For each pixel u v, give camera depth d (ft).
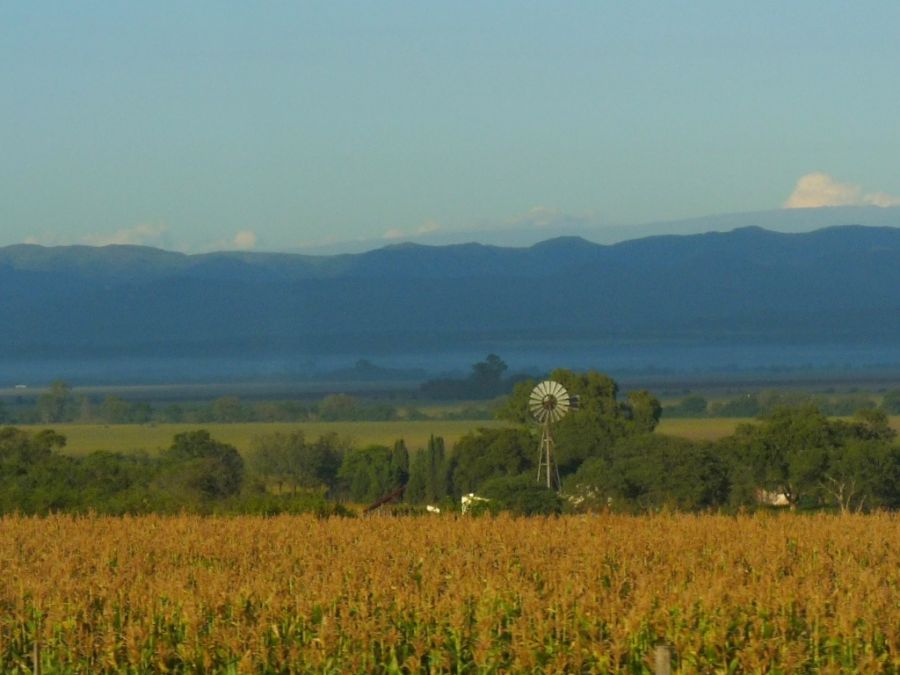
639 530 173.27
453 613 112.57
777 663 104.68
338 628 110.11
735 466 337.52
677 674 102.53
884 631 107.96
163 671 108.68
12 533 185.26
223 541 171.73
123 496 267.18
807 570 140.77
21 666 111.75
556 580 128.16
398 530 179.73
